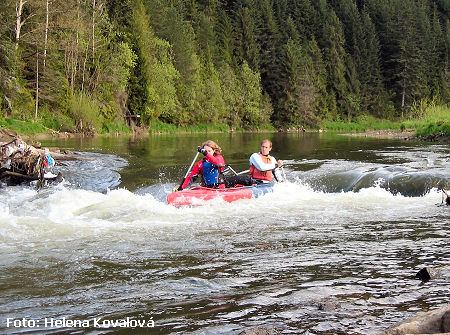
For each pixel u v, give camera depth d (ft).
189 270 15.16
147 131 143.74
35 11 111.45
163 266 15.64
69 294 13.12
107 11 140.97
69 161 47.98
